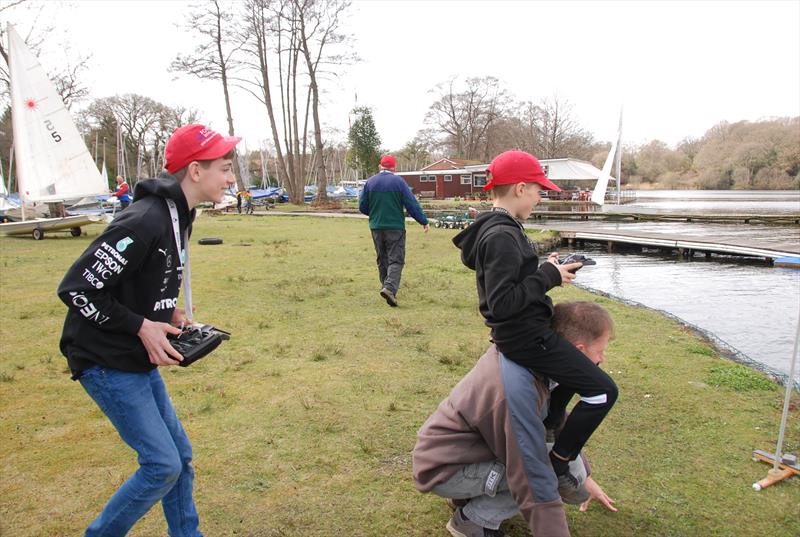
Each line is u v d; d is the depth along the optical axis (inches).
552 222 1158.3
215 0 1477.6
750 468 127.2
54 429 146.5
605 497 110.3
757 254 570.3
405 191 285.4
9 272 391.9
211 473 124.5
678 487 119.6
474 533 99.6
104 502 114.2
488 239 90.0
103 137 2357.3
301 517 109.0
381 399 165.5
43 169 638.5
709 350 218.8
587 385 89.3
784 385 186.4
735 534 104.5
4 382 179.2
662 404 162.7
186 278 95.8
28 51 616.1
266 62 1632.6
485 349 213.8
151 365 84.6
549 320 92.4
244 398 166.6
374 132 2107.5
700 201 2073.1
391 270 290.5
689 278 479.8
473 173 2285.9
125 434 83.7
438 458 95.0
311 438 140.9
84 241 609.3
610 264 582.9
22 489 118.5
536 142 3006.9
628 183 3941.9
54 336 232.2
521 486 89.2
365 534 104.2
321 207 1577.3
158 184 83.4
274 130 1673.2
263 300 305.0
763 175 3410.4
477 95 3024.1
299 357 205.9
